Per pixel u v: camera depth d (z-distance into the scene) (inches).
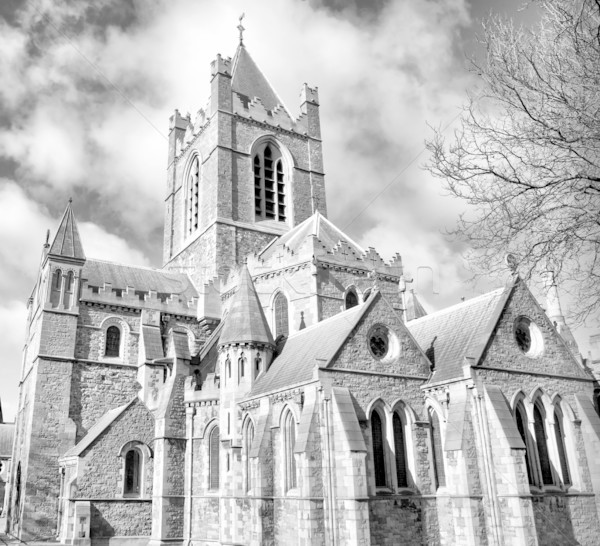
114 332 2235.5
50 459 1947.6
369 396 1413.6
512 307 1562.5
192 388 1792.6
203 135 2901.1
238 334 1736.0
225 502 1585.9
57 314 2106.3
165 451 1713.8
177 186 3147.1
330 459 1304.1
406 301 2209.6
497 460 1331.2
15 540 1861.5
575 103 510.6
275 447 1475.1
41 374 2018.9
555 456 1491.1
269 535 1409.9
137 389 2171.5
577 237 524.7
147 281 2571.4
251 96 3034.0
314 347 1584.6
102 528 1669.5
